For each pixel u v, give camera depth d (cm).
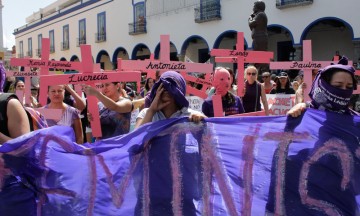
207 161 251
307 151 248
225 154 253
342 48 1672
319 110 248
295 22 1539
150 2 2275
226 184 249
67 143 244
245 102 529
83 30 2997
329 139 246
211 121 255
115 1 2583
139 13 2375
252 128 255
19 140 222
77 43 3088
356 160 243
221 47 2134
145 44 2350
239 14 1752
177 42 2105
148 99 286
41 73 434
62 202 239
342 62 245
